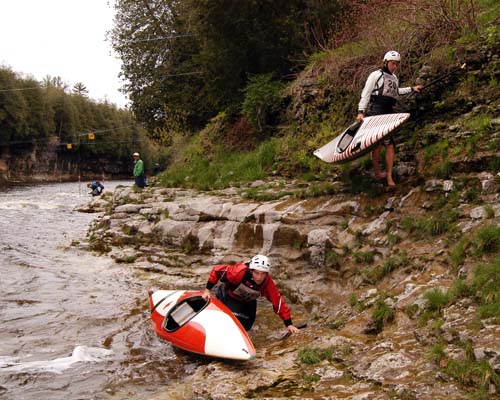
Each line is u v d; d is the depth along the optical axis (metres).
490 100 9.78
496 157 8.41
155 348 7.41
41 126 79.94
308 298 8.97
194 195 14.40
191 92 22.00
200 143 19.42
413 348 5.62
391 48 11.98
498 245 6.85
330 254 9.30
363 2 14.72
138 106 24.97
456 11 11.45
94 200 25.91
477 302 5.99
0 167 72.56
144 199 15.59
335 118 13.58
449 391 4.75
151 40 23.84
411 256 7.90
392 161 9.51
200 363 6.79
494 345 5.02
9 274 11.80
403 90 9.68
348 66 13.37
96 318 8.80
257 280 6.84
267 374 5.72
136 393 5.96
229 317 6.85
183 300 7.71
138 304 9.55
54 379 6.36
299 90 15.26
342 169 11.32
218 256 11.30
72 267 12.45
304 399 5.00
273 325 8.25
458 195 8.41
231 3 16.94
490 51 10.16
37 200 32.50
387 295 7.07
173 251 12.30
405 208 9.04
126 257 12.70
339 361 5.82
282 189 12.39
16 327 8.36
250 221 11.13
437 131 9.91
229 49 17.70
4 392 6.01
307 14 16.64
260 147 15.45
